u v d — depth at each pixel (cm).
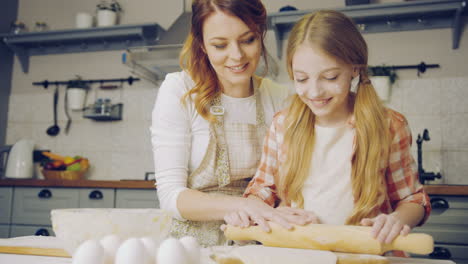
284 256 60
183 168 108
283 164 104
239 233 76
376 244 64
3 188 272
